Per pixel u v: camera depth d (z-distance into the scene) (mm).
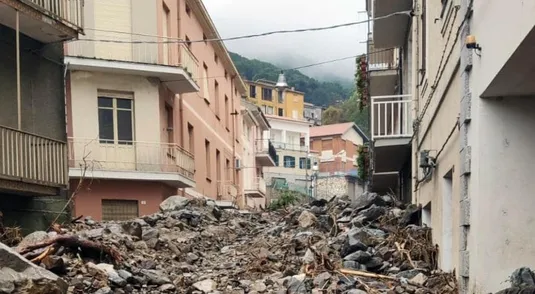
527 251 5512
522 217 5539
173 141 23328
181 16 24047
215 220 16969
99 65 20359
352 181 58469
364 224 12406
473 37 5637
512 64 4668
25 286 5426
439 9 8453
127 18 21188
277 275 9000
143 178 21031
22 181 11633
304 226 13375
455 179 6902
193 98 26500
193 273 10086
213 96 30844
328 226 13109
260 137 50219
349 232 10430
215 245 13633
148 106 21469
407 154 15484
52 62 13719
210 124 29891
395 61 21234
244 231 15969
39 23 12516
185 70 21984
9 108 12305
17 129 11688
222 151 32719
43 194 12570
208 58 29453
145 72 21078
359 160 25094
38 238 9227
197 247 12859
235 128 37344
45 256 7738
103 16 20828
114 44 20953
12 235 10461
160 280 8688
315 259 8906
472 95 5941
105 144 20781
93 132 20609
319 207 16094
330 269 8492
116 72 21000
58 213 13625
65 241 8727
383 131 16875
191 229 14875
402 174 19062
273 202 36531
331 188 58719
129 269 8930
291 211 17047
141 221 13922
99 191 20734
